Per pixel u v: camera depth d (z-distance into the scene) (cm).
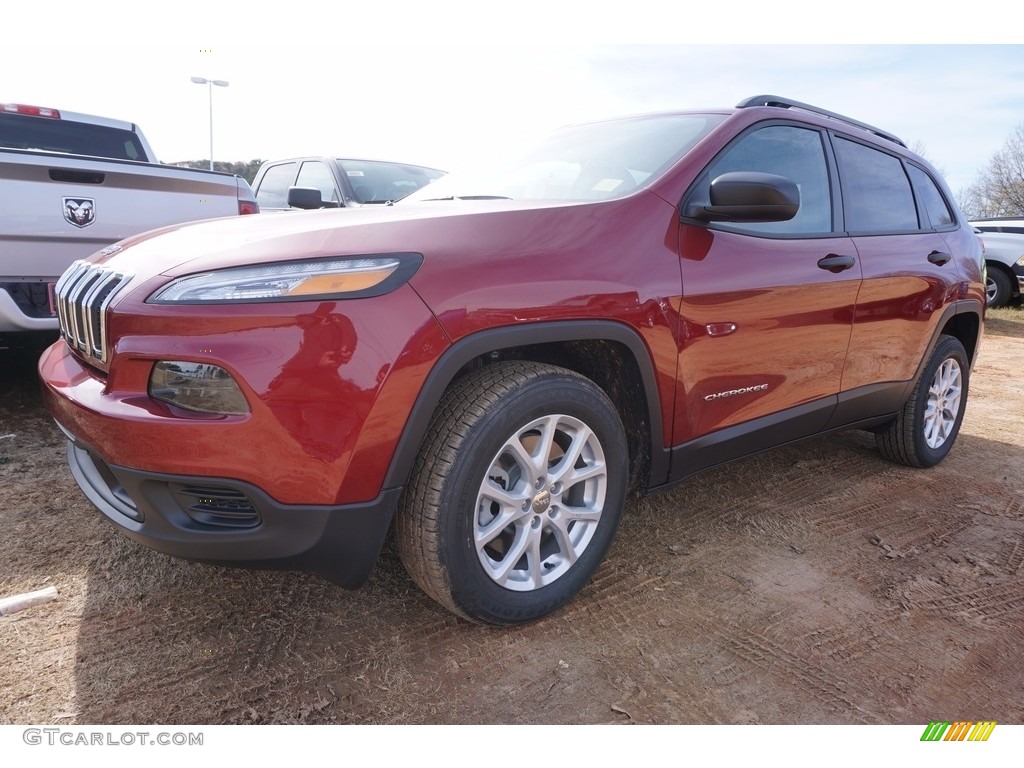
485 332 182
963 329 396
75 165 362
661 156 249
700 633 214
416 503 184
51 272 367
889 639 216
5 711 170
